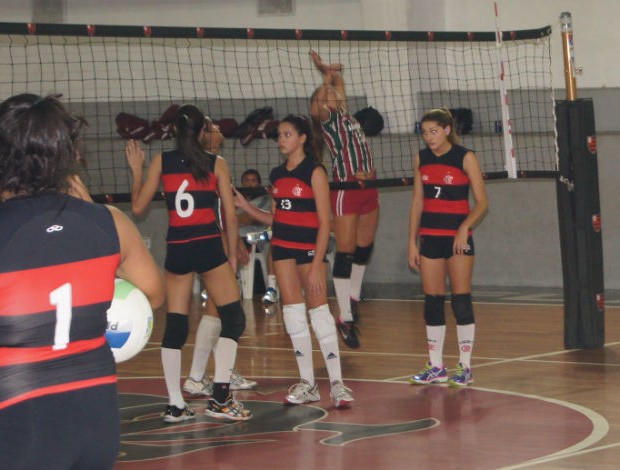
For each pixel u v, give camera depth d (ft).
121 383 33.04
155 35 32.12
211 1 71.77
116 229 11.06
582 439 23.72
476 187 30.63
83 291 10.62
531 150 61.72
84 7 72.64
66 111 10.93
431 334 31.81
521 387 30.86
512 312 50.01
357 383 32.24
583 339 38.37
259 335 44.47
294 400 28.89
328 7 69.62
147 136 65.41
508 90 64.03
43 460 10.00
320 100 40.57
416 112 66.85
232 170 66.13
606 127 60.44
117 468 21.50
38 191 10.73
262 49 71.15
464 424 25.70
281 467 21.50
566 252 38.45
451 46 65.21
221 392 26.86
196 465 21.76
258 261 61.82
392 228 65.98
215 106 72.02
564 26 38.06
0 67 72.13
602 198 59.31
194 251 26.32
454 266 30.99
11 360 10.28
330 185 35.86
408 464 21.57
